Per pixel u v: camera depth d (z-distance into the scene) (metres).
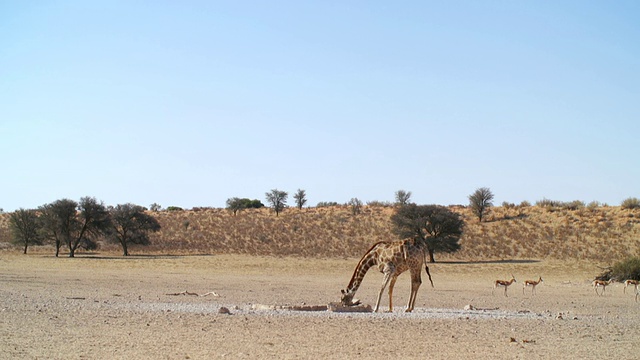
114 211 80.94
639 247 68.88
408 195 109.12
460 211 96.38
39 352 15.31
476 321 22.98
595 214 83.56
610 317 26.64
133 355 15.16
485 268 61.16
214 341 17.45
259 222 97.19
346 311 26.05
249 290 38.44
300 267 61.78
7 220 106.75
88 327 19.53
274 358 15.18
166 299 30.83
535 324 22.72
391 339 18.45
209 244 86.88
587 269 60.03
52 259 69.88
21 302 26.25
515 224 83.19
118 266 60.31
